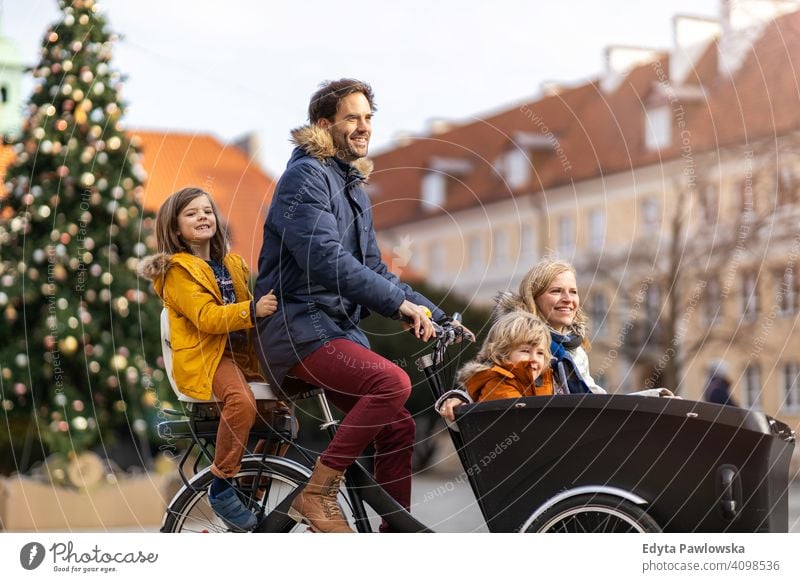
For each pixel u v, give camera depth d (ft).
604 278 102.47
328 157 19.61
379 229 177.37
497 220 156.66
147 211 46.16
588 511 17.88
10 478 46.80
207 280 19.51
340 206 19.56
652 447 17.58
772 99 89.66
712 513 17.34
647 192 116.78
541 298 20.70
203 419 20.25
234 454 19.24
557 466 18.10
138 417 46.62
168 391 47.32
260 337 19.44
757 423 17.10
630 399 17.54
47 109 42.88
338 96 20.04
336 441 18.94
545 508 18.03
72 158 43.37
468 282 160.76
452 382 20.57
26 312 45.60
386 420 18.75
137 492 47.47
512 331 18.95
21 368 45.06
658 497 17.61
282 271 19.31
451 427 19.19
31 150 43.73
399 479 19.89
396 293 18.78
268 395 19.74
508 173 154.71
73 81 42.73
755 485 17.26
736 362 90.38
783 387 87.40
